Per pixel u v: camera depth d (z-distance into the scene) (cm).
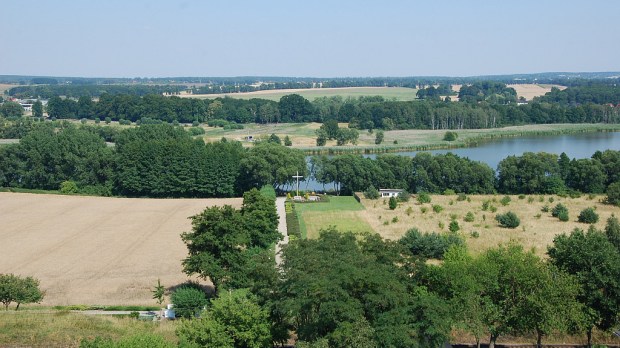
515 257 5109
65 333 5172
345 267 4456
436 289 5038
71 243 9400
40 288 7269
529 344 5475
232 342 4616
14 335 5053
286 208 11494
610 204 11788
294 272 4756
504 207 11631
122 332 5372
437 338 4406
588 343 5272
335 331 4141
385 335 4109
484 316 4934
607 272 5038
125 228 10362
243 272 6519
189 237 6781
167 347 4338
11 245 9281
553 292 4791
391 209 11550
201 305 6266
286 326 4875
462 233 9344
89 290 7212
